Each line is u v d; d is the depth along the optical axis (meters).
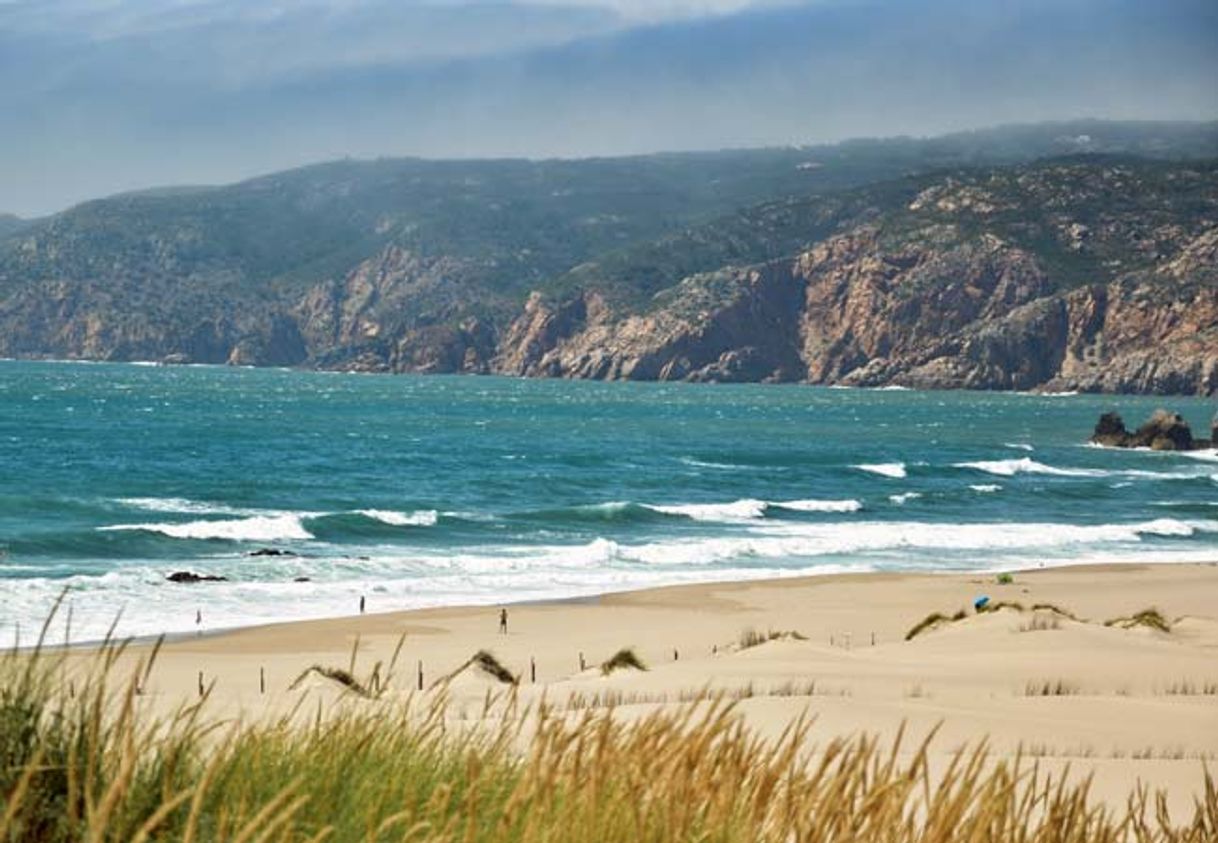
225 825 5.02
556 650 70.94
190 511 138.12
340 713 7.09
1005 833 6.77
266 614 80.50
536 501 157.50
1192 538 136.00
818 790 6.35
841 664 54.50
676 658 68.31
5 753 5.24
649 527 135.38
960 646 60.59
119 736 5.45
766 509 150.75
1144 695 47.97
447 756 7.08
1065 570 108.38
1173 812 21.50
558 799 6.17
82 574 94.06
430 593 91.31
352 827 5.84
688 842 6.02
